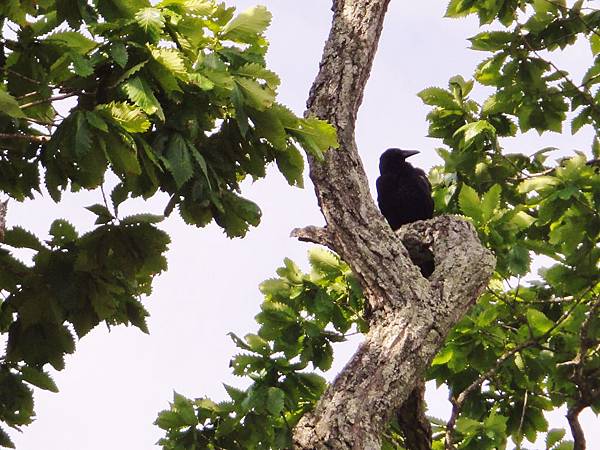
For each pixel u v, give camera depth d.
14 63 7.79
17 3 7.47
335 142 7.91
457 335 13.85
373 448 8.95
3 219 7.80
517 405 15.11
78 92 7.57
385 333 9.70
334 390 9.30
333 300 13.73
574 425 14.06
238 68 7.72
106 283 8.38
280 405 11.45
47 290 8.41
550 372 14.65
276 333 12.81
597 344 14.73
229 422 11.94
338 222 10.28
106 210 7.93
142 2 7.57
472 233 10.78
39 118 8.28
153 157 7.11
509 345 14.67
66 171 8.04
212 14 8.05
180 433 11.95
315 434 9.00
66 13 7.64
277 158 8.09
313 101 10.79
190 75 7.39
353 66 10.83
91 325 8.55
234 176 8.19
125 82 7.09
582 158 14.88
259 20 8.02
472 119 15.98
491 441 13.50
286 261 13.66
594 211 14.66
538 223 14.66
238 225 8.22
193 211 8.17
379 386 9.29
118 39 7.30
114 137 6.91
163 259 8.16
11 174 8.74
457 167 16.11
